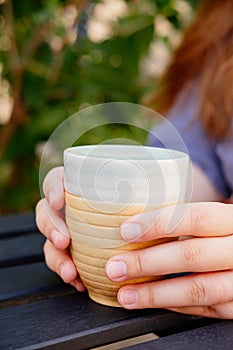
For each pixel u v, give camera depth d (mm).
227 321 554
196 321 565
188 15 1308
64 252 588
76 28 1292
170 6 1279
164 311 562
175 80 1095
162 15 1301
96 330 535
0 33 1315
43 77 1328
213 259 531
